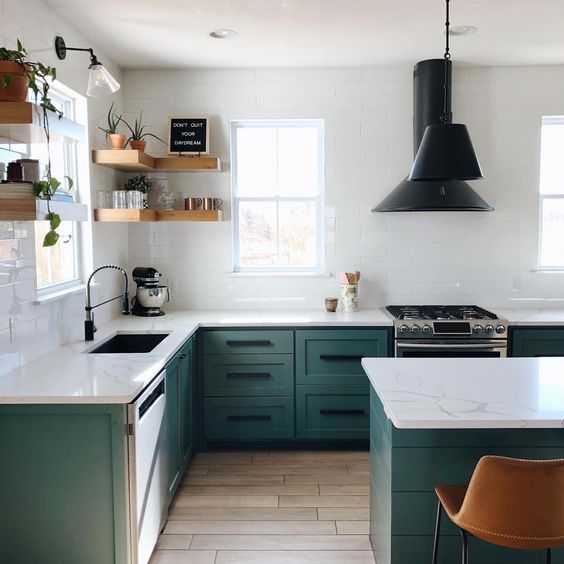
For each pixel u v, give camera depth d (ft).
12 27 9.27
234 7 10.77
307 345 13.75
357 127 15.21
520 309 15.38
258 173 15.83
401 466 7.60
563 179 15.79
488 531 6.28
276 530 10.36
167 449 10.37
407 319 13.46
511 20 11.64
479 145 15.25
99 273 13.25
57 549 8.36
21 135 8.65
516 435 7.52
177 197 15.39
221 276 15.61
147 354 10.41
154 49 13.38
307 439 13.96
